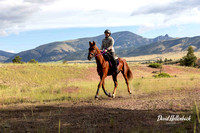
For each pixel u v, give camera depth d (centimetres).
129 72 1169
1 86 1819
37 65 2823
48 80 2341
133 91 1307
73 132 455
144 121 522
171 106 702
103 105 816
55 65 2992
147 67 4069
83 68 3042
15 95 1270
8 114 692
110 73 1019
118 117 578
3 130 484
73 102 953
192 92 1134
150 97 1027
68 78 2511
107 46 1012
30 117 630
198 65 6241
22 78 2250
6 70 2358
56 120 575
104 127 484
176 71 4056
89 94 1205
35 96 1180
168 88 1395
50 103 947
